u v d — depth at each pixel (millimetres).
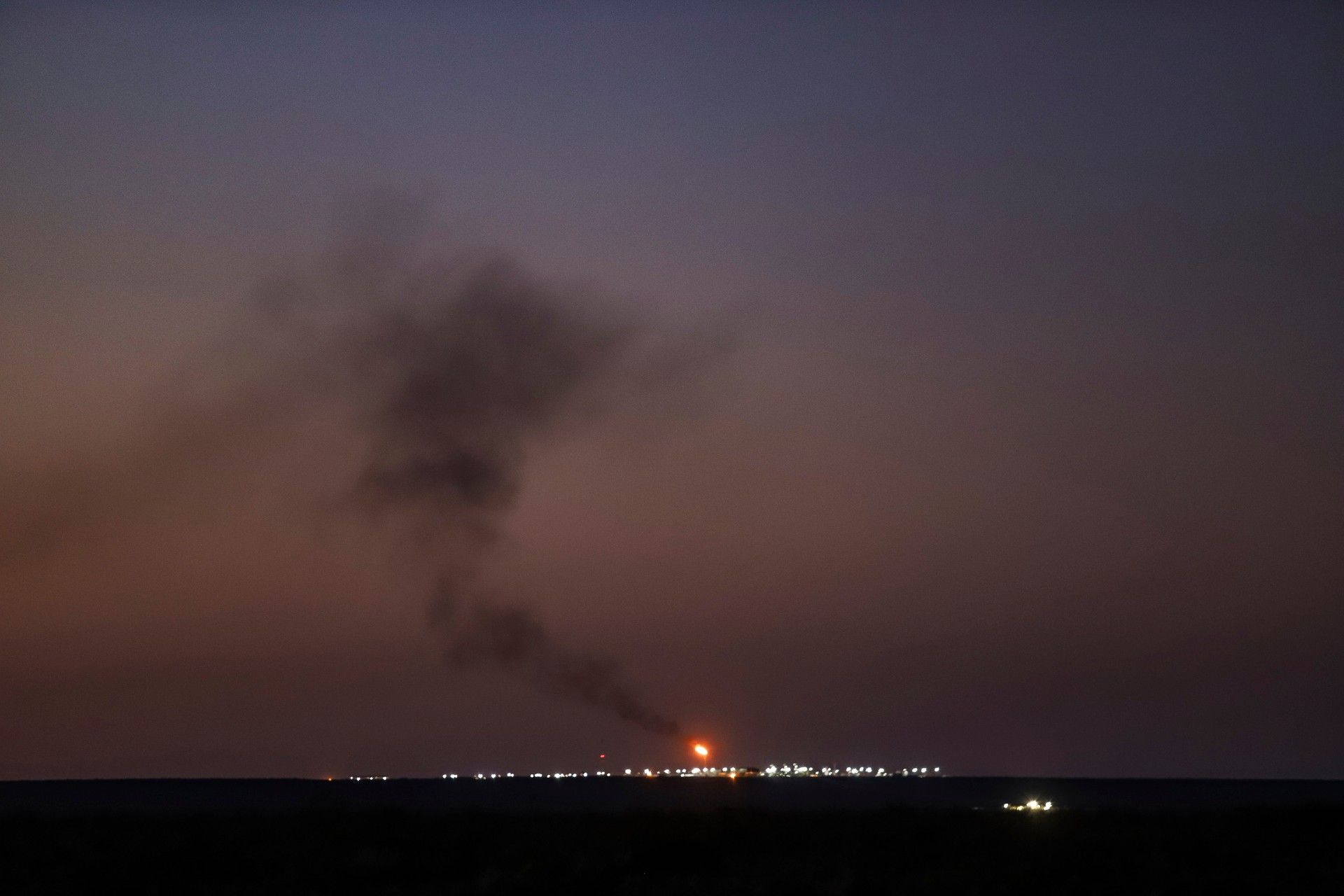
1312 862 63438
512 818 87625
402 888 55750
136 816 96375
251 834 73812
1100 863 62344
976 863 62969
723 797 171375
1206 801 182125
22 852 65125
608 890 54844
